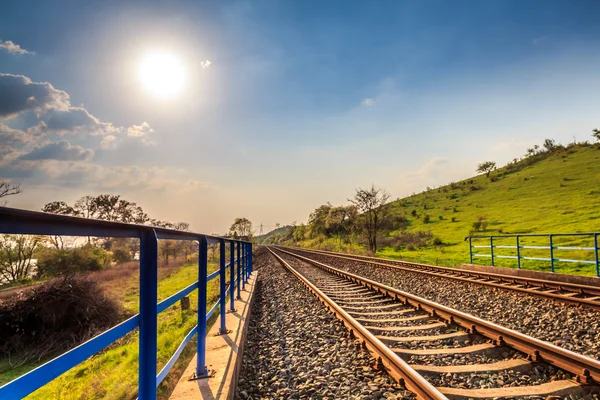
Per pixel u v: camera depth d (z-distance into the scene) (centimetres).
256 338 684
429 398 384
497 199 6450
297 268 2089
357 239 4728
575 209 4197
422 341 608
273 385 466
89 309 1104
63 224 183
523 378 450
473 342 600
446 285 1180
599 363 416
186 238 400
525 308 834
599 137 8794
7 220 147
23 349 937
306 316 824
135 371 612
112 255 3203
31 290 1058
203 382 411
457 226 4856
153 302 280
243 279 1272
